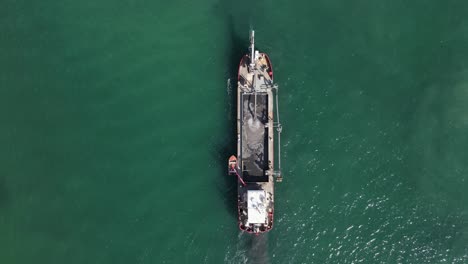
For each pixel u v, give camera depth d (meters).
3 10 80.94
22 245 73.19
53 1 81.06
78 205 73.88
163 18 79.69
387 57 76.62
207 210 73.06
